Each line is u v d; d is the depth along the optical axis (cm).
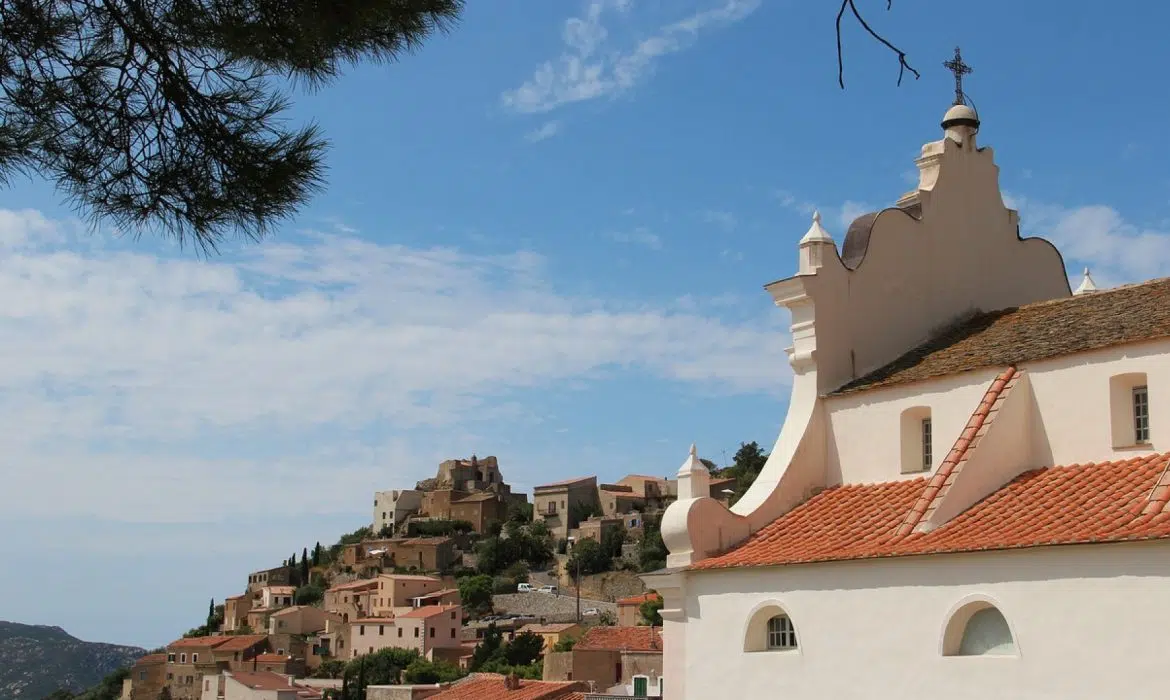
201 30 1381
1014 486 2050
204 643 19025
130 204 1400
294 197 1426
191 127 1400
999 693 1800
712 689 2244
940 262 2669
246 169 1395
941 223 2689
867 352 2517
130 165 1398
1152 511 1736
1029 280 2836
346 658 19138
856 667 2006
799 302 2475
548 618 18600
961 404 2205
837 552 2072
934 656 1894
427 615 17750
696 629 2298
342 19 1390
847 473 2392
